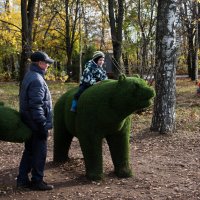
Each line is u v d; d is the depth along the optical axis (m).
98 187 6.13
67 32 31.97
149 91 5.93
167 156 8.41
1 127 5.52
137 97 5.91
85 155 6.41
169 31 10.12
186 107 16.12
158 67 10.38
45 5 31.09
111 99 6.05
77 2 30.80
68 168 7.18
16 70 36.28
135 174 6.87
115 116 6.09
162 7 10.12
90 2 30.84
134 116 13.20
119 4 16.73
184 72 42.56
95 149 6.34
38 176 5.93
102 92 6.16
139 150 8.95
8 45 23.20
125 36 19.88
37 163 5.90
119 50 16.53
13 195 5.75
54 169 7.13
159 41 10.28
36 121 5.67
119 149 6.60
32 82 5.68
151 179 6.60
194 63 30.92
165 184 6.34
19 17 23.92
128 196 5.73
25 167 6.09
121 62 16.88
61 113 7.25
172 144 9.48
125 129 6.57
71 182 6.36
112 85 6.11
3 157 8.23
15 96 20.39
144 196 5.74
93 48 29.95
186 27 29.86
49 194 5.80
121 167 6.63
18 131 5.62
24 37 16.09
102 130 6.30
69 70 32.16
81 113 6.32
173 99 10.42
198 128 11.38
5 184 6.29
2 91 23.09
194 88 24.38
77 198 5.64
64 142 7.41
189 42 30.31
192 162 7.87
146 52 14.91
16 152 8.69
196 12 27.11
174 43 10.20
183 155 8.48
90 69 6.55
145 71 15.05
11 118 5.57
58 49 35.41
